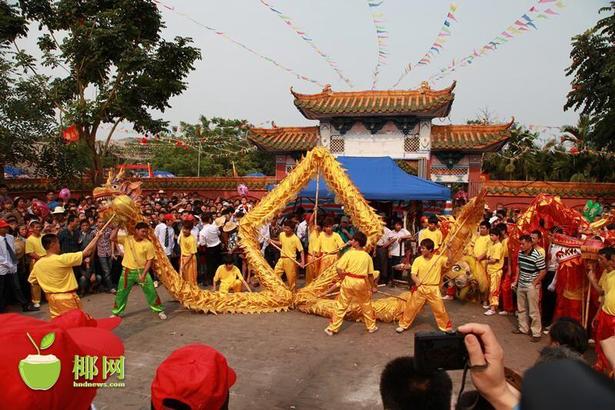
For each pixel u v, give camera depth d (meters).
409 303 8.71
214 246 12.88
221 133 37.38
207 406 2.56
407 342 8.20
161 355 7.43
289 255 11.27
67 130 17.27
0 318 1.88
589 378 0.66
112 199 8.91
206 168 35.47
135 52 17.14
